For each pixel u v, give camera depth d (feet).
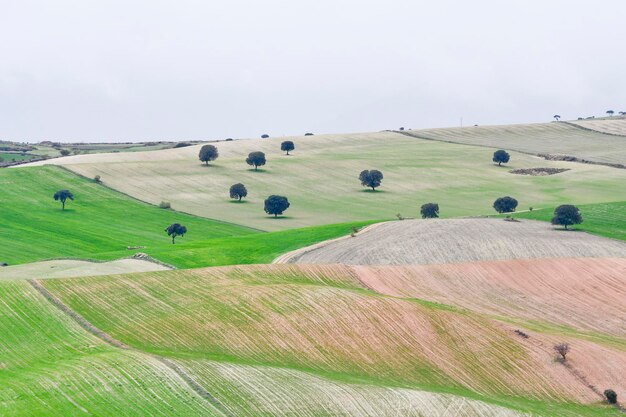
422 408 252.42
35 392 236.43
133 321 320.29
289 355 300.20
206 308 337.93
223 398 242.37
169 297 351.67
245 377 262.88
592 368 320.50
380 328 331.36
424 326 338.34
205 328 317.22
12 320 311.06
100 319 320.50
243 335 313.53
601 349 339.77
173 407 231.30
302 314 336.70
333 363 297.94
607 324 382.22
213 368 268.00
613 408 289.33
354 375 286.66
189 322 321.93
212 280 380.78
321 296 358.23
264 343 308.60
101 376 250.78
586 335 362.12
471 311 376.48
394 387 272.10
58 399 231.50
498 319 366.43
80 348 284.20
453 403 260.62
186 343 301.02
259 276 394.73
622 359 331.36
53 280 364.99
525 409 268.82
